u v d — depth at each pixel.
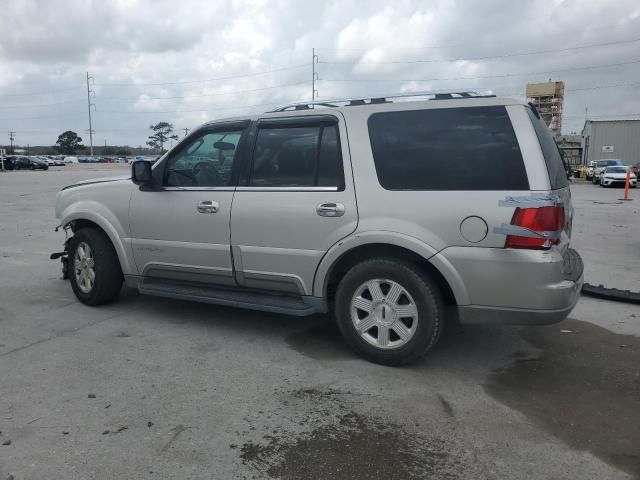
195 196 4.76
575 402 3.59
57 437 3.09
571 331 5.00
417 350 3.98
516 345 4.64
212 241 4.70
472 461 2.89
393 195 3.95
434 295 3.91
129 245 5.19
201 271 4.82
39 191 23.27
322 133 4.29
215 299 4.75
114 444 3.02
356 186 4.07
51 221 12.82
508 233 3.62
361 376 3.96
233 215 4.55
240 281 4.66
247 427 3.22
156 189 5.01
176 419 3.30
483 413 3.42
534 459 2.91
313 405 3.50
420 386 3.80
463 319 3.87
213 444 3.04
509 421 3.32
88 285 5.57
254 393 3.67
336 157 4.20
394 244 3.93
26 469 2.78
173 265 4.96
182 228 4.84
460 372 4.06
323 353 4.41
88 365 4.11
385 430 3.20
